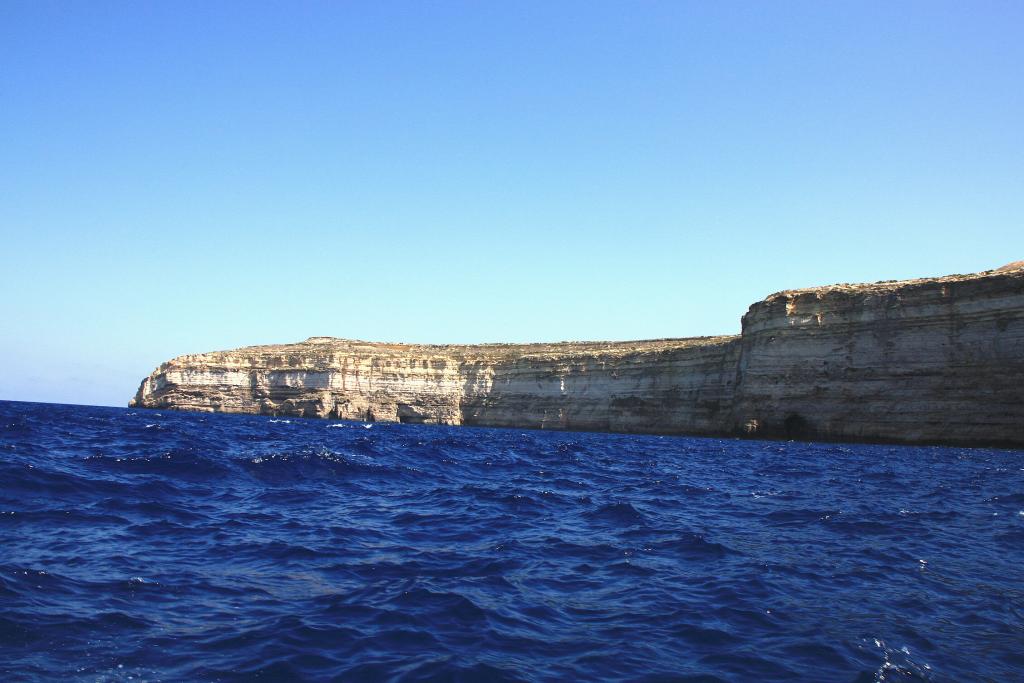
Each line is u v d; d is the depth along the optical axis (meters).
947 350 55.72
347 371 111.94
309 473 22.34
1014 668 7.58
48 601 8.55
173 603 8.91
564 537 14.21
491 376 104.94
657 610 9.43
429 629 8.40
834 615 9.30
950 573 11.59
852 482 25.72
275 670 7.01
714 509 18.47
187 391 122.12
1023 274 53.09
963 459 39.06
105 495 15.98
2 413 59.41
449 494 19.98
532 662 7.55
